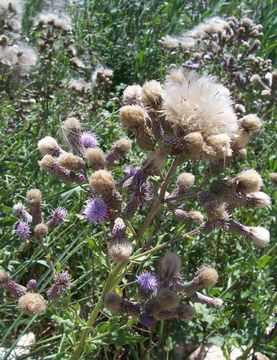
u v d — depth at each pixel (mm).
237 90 635
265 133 610
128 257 280
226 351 425
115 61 902
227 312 411
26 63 618
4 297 409
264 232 303
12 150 542
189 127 272
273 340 395
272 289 446
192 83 284
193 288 309
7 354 355
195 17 1056
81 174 317
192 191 315
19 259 464
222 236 499
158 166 283
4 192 490
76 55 794
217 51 673
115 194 287
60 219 344
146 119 281
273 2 1072
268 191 514
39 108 615
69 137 330
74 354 312
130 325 305
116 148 324
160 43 831
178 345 417
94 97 665
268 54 949
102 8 1044
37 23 698
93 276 392
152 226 420
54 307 315
